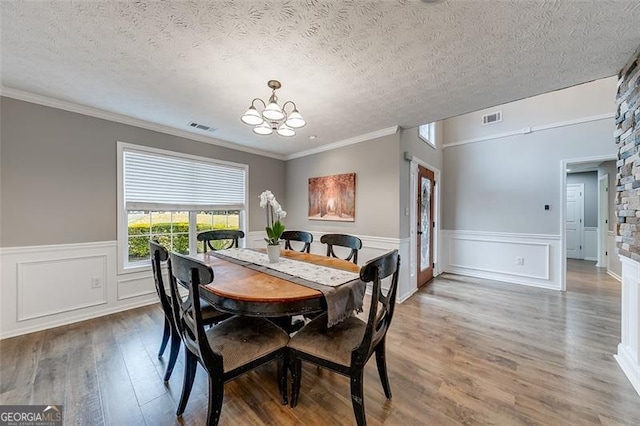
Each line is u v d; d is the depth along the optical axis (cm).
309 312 148
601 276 466
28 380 177
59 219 262
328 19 147
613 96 360
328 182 414
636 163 171
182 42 169
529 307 316
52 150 258
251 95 245
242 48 175
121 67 200
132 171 312
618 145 199
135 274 311
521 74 203
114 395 165
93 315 281
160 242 339
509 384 176
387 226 346
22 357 204
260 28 156
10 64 196
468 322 274
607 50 170
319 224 429
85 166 277
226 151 404
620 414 149
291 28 155
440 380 180
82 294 275
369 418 147
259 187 452
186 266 129
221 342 147
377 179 355
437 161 482
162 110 281
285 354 158
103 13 144
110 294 293
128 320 274
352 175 380
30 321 247
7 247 237
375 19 147
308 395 167
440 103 260
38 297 251
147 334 244
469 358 207
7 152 236
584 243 636
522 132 424
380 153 352
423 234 423
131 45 173
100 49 177
